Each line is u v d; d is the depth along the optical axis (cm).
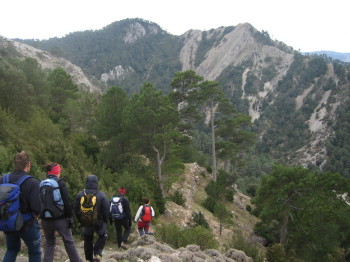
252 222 3250
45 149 1491
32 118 2311
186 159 4144
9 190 368
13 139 1514
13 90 2373
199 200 3122
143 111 2288
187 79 3497
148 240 877
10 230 371
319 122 16525
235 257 986
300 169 2331
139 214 944
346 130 14500
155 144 2438
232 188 3731
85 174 1408
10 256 402
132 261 637
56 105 3791
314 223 2183
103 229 565
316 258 2470
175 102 3616
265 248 2441
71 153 1541
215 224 2464
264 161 12200
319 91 18650
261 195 2447
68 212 469
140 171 2414
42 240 723
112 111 2594
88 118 3288
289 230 2669
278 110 19012
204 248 1216
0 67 2417
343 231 2500
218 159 4506
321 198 2131
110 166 2514
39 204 391
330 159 13025
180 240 1179
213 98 3656
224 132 3862
